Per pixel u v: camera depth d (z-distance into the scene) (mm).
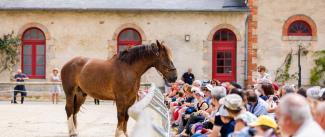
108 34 29859
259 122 6297
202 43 29875
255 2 29516
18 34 29750
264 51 29500
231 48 29828
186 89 15242
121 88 12531
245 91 10039
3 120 18047
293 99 4848
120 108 12570
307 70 29359
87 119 18734
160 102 13328
